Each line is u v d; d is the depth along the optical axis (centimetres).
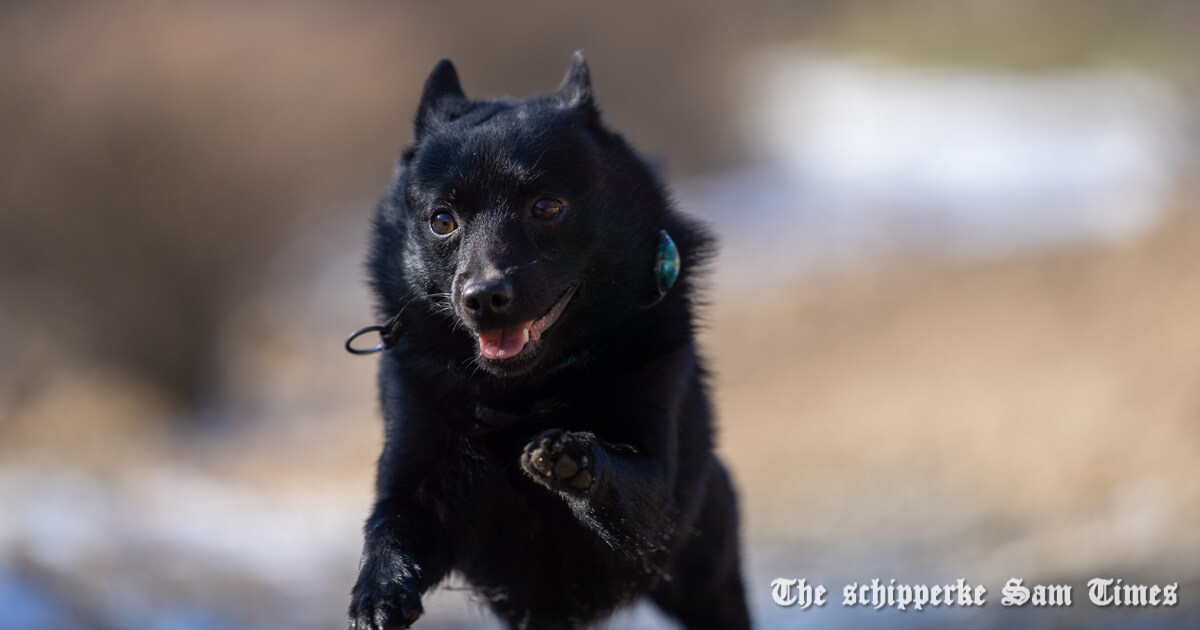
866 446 1333
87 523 973
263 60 1991
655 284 529
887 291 1975
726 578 663
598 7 3612
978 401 1376
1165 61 2878
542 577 548
